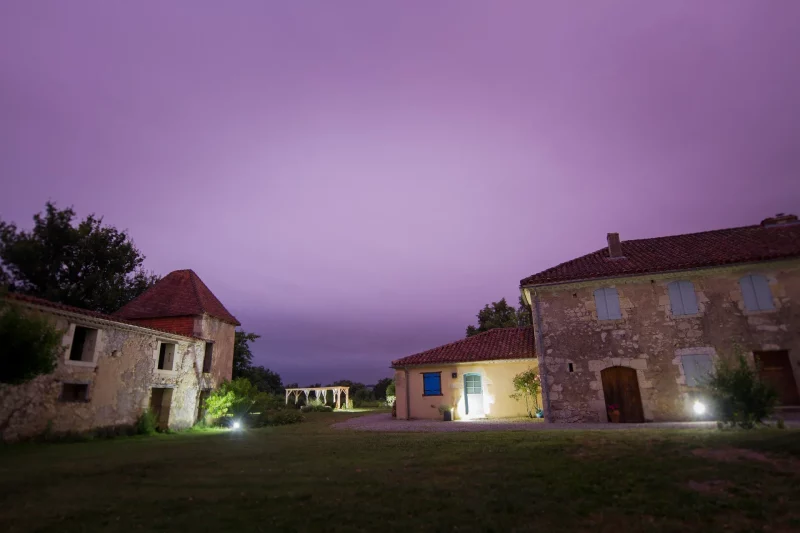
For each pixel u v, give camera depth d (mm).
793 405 14328
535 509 5266
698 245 18344
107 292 27250
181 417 19766
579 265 18766
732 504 5176
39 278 25797
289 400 47438
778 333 14828
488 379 21688
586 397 16141
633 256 18578
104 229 28750
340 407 43719
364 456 9133
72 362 14766
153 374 18250
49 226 26344
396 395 22969
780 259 15062
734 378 10414
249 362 34531
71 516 5520
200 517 5375
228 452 10664
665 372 15562
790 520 4652
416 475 7102
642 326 16141
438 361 22375
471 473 7059
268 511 5539
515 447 9055
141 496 6426
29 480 7535
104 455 10609
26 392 13250
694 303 15820
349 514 5320
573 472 6742
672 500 5418
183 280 24422
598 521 4883
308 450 10453
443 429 14797
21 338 10453
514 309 38531
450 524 4906
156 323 22016
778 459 6777
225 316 24234
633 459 7305
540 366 16844
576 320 16906
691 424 13578
